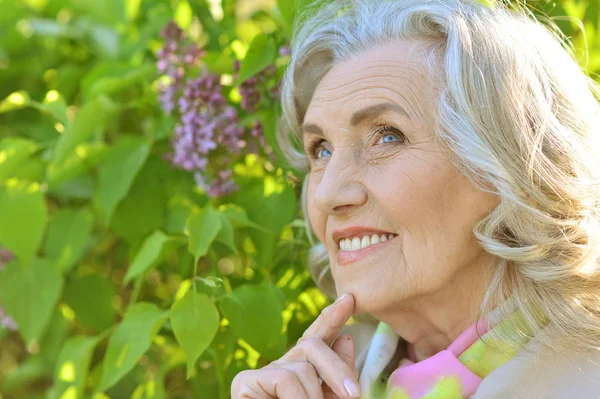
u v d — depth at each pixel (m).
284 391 1.07
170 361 1.50
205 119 1.47
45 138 1.81
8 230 1.55
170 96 1.53
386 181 1.07
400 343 1.27
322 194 1.11
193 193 1.63
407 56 1.09
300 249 1.50
